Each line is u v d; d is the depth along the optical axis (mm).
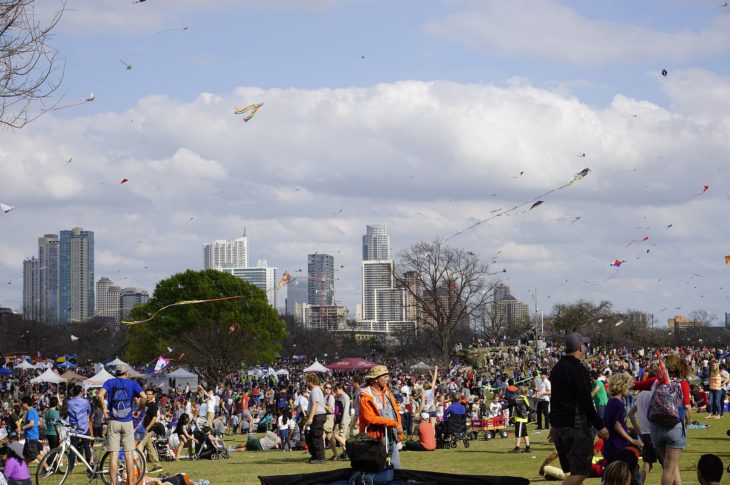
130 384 15750
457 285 93562
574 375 11094
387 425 11727
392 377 63062
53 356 129375
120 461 18844
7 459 16875
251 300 84875
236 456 25656
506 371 90812
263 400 46969
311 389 21719
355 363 56375
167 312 82125
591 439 11062
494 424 27609
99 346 133750
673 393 11719
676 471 11711
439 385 35031
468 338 136000
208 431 25250
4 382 81938
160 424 25250
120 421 15555
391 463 12023
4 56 14555
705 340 155250
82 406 20375
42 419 29812
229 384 71375
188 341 79688
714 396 29953
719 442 21578
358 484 11492
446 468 18312
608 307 138875
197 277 83875
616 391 12289
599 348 111375
